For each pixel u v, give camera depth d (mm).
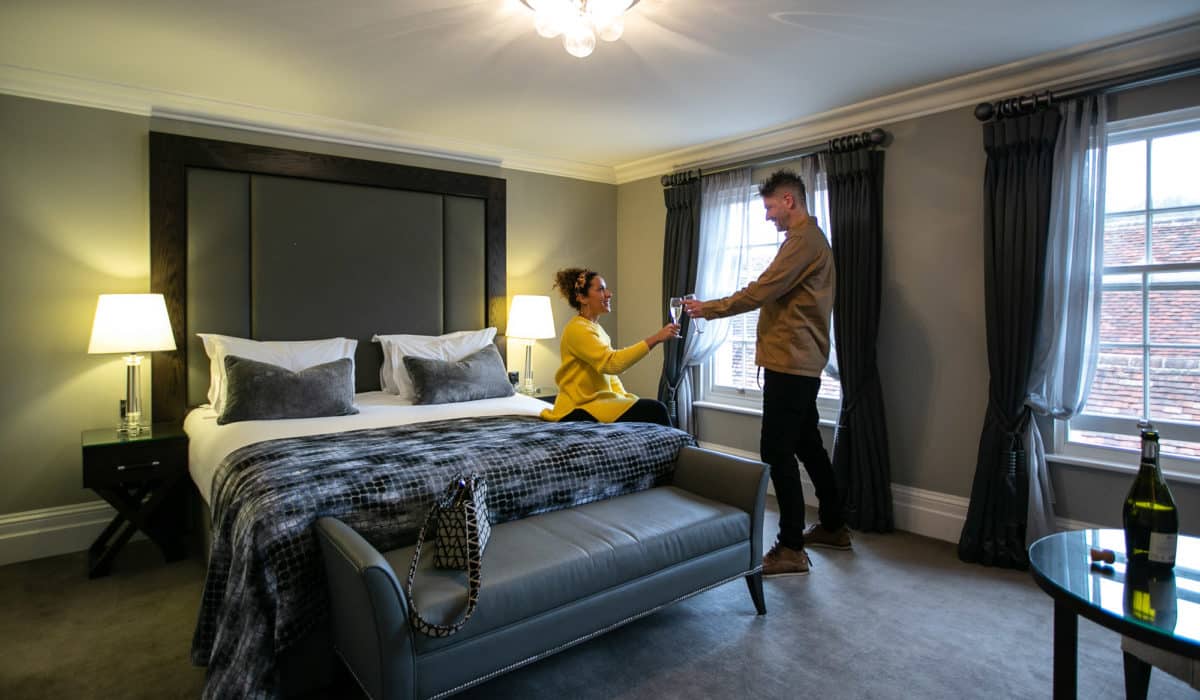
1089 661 2131
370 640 1534
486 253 4555
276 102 3531
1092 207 2844
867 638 2293
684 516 2270
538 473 2287
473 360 3871
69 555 3172
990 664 2119
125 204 3342
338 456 2221
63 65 2992
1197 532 2633
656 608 2111
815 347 2834
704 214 4527
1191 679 1495
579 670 2086
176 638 2312
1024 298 2930
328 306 3881
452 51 2826
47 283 3166
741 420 4426
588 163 5000
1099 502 2891
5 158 3047
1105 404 2936
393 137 4109
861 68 3021
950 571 2912
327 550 1743
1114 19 2500
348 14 2463
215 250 3531
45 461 3189
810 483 3957
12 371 3105
